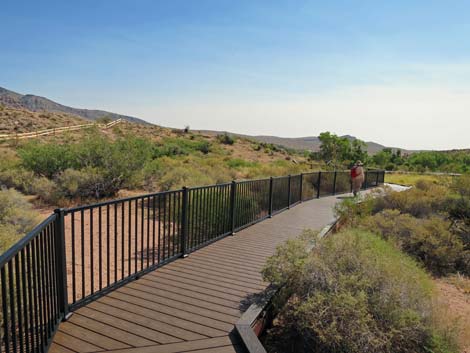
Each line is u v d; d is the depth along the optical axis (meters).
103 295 3.67
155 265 4.59
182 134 61.47
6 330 1.87
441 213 9.12
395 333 3.49
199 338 2.92
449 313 4.85
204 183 11.40
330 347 3.40
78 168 12.51
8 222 6.38
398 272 4.18
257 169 17.52
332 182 15.04
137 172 12.70
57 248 3.01
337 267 4.11
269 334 3.82
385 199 10.66
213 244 6.00
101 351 2.66
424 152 37.91
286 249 4.26
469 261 7.51
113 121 60.12
